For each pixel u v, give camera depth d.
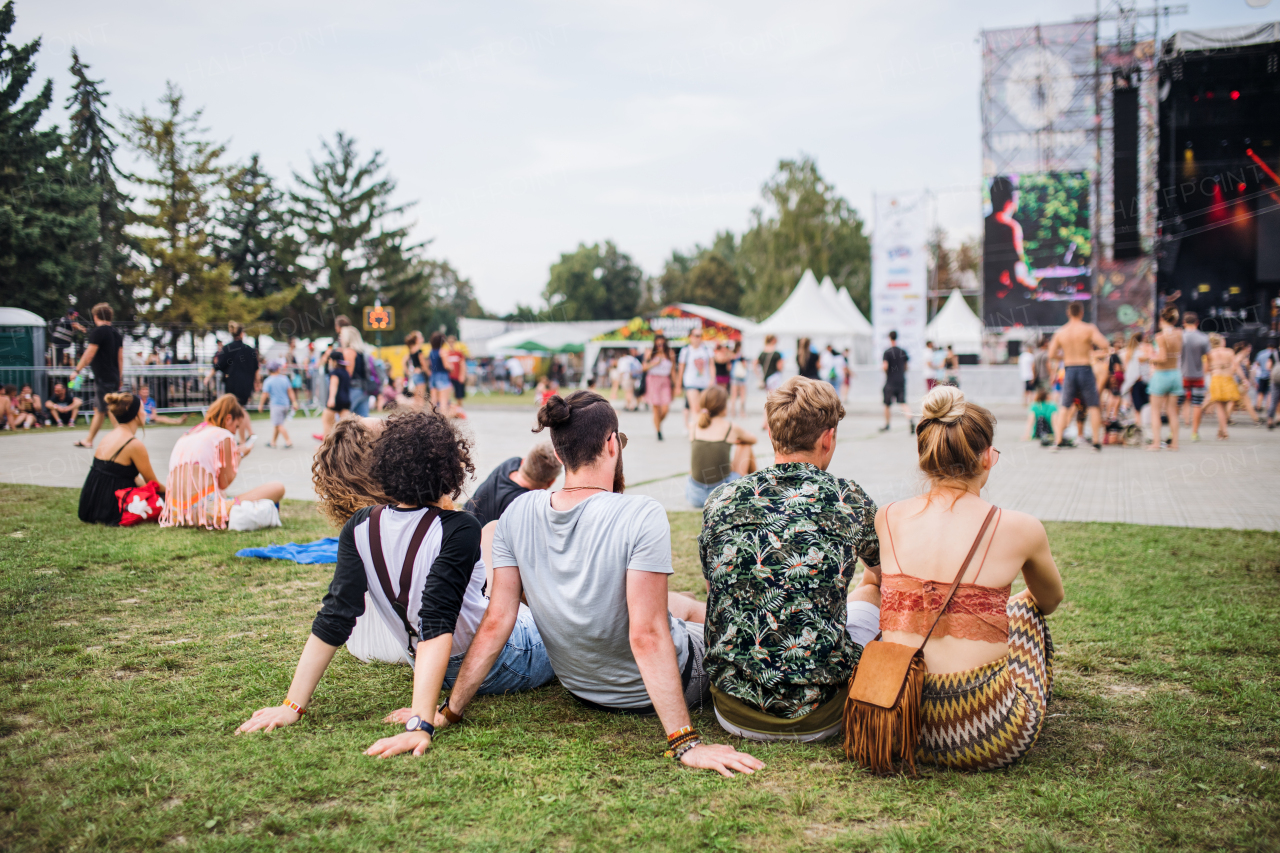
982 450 2.29
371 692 2.83
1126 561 4.65
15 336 16.38
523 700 2.81
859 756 2.22
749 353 32.34
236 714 2.59
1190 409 14.34
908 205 21.97
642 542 2.36
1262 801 2.06
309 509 6.54
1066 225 19.61
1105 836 1.91
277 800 2.05
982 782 2.17
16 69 19.25
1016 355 23.45
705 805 2.05
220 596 4.00
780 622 2.38
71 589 4.07
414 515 2.53
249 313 31.78
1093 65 19.28
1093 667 3.08
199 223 31.50
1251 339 18.27
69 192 19.62
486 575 2.94
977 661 2.20
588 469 2.49
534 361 42.16
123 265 28.98
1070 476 8.42
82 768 2.19
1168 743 2.42
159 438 12.23
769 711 2.41
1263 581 4.20
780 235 49.84
